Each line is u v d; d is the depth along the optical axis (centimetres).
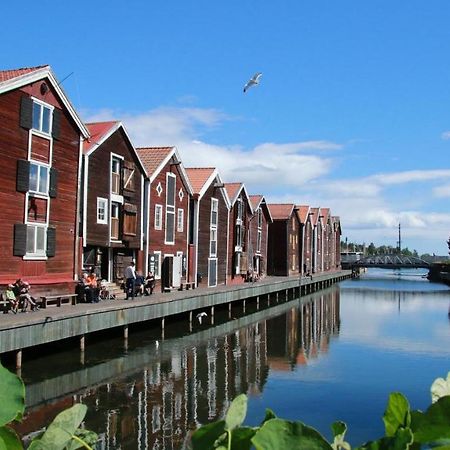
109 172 2877
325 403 1521
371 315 3912
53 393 1494
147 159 3509
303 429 146
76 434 204
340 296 5759
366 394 1627
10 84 2136
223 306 4088
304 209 7550
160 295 3069
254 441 145
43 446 174
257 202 5572
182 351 2264
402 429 154
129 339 2464
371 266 10425
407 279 10019
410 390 1684
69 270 2528
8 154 2169
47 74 2314
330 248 9481
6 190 2164
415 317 3778
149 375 1786
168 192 3606
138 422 1287
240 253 4959
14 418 157
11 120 2180
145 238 3306
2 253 2145
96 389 1567
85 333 2036
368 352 2362
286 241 6562
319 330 3095
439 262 10606
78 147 2581
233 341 2597
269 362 2098
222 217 4516
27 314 1898
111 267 3050
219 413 1380
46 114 2369
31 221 2289
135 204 3186
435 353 2341
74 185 2561
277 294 5312
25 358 1869
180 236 3778
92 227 2727
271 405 1489
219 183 4353
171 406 1433
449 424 160
